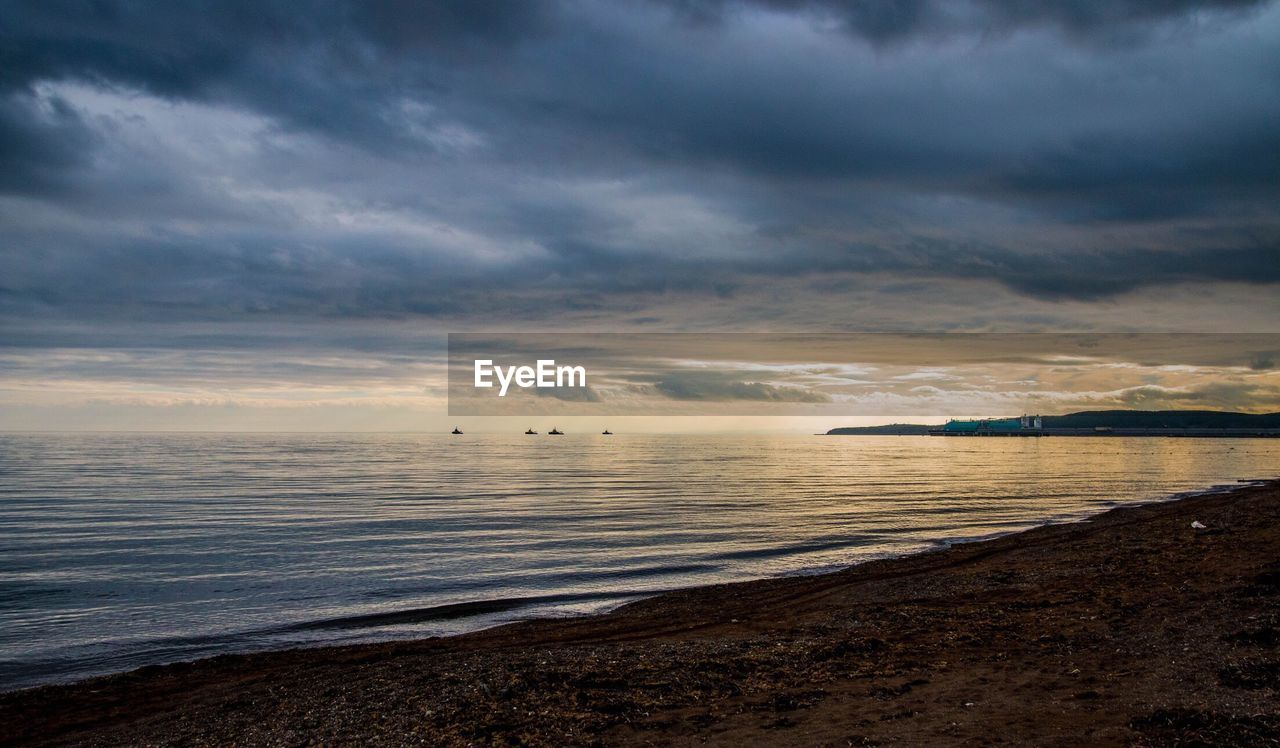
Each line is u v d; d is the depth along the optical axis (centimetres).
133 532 4225
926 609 1919
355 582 2780
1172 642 1352
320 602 2456
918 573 2688
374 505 5794
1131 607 1692
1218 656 1237
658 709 1138
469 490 7356
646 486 7956
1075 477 9406
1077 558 2684
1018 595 2039
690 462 14738
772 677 1301
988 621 1692
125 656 1858
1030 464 13488
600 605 2366
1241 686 1087
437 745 1022
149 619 2238
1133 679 1166
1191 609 1594
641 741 1005
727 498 6419
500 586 2692
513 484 8262
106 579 2864
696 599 2369
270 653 1802
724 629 1891
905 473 10638
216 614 2295
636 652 1547
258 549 3581
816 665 1373
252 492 7075
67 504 5894
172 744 1130
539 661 1471
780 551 3456
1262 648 1256
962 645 1480
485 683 1288
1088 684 1162
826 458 17062
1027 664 1306
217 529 4344
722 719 1081
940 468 12150
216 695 1422
